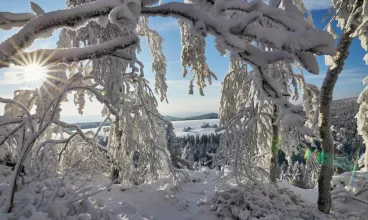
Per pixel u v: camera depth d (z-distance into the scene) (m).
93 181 8.51
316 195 9.05
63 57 1.92
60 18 1.73
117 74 7.59
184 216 6.94
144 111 9.33
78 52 1.94
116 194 7.68
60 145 8.98
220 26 1.85
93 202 5.38
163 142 10.04
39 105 6.99
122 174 8.75
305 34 1.64
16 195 4.27
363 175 8.78
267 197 7.23
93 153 7.68
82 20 1.78
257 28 1.82
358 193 7.86
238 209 7.00
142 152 8.84
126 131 8.45
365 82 9.90
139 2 1.76
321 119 6.78
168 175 10.47
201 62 6.36
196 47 5.99
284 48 1.73
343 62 6.24
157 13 1.93
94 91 3.60
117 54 2.07
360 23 5.95
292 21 1.91
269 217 6.19
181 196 8.57
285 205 7.23
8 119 3.60
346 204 7.77
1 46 1.70
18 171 3.66
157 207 7.27
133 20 1.64
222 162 8.34
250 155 8.25
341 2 6.28
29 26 1.71
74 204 4.58
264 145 8.98
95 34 7.50
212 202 7.71
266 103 8.42
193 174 11.27
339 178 9.10
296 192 9.12
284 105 2.11
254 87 8.02
